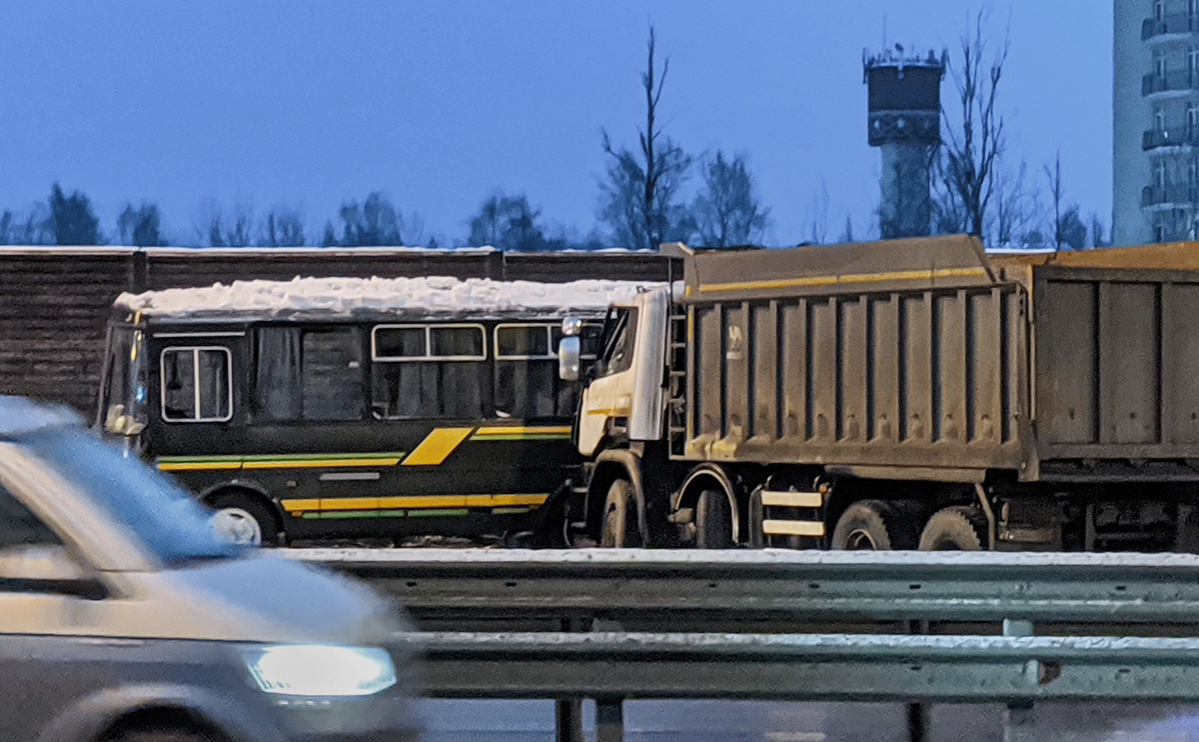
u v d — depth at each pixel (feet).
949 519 94.63
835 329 103.19
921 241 96.84
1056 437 90.38
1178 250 104.27
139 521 42.16
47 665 38.17
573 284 140.26
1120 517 93.04
